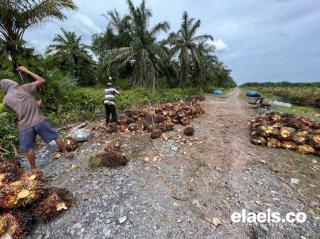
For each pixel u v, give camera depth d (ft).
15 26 26.81
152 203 10.16
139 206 9.98
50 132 13.08
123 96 41.42
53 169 13.70
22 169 12.99
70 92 33.12
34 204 9.61
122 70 75.15
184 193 11.01
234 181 12.34
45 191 10.27
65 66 97.04
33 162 12.61
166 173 12.73
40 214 9.23
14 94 11.97
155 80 69.82
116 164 13.37
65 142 16.51
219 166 13.97
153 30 67.77
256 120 23.97
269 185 12.00
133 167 13.32
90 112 27.61
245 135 21.03
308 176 13.04
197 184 11.84
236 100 58.75
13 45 26.89
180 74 81.61
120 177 12.19
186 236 8.53
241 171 13.48
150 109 26.58
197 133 20.27
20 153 16.31
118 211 9.72
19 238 8.43
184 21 80.12
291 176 13.00
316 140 16.37
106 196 10.68
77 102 30.27
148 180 11.96
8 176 10.44
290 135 17.52
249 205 10.40
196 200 10.53
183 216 9.48
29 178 10.41
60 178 12.57
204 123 24.58
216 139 19.04
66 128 21.89
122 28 79.25
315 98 82.17
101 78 81.71
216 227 9.02
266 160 15.10
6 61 26.05
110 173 12.67
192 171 13.12
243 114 33.32
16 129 19.36
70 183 11.96
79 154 15.48
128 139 18.12
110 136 18.81
